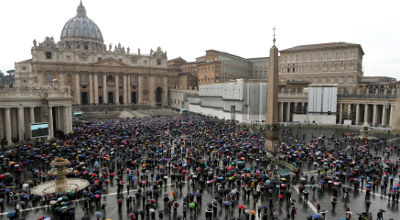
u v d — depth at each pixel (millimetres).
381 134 62062
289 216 22672
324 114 79250
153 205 22625
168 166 34156
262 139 49906
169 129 58250
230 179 27656
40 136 45875
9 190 24656
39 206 24219
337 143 47719
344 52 95875
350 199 26438
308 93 81375
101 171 32656
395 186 25391
